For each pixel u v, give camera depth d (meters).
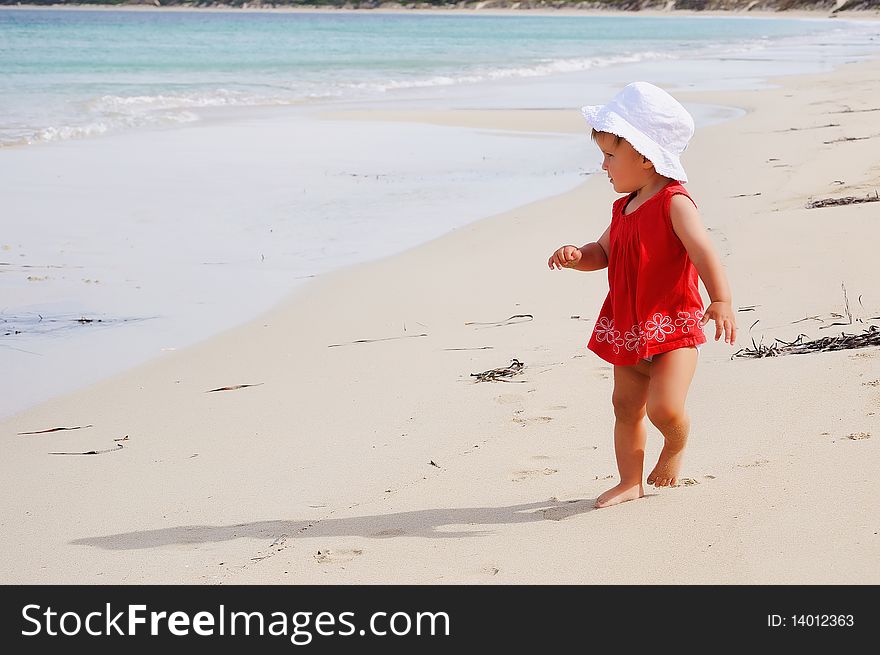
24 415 5.37
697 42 58.59
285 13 144.00
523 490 3.88
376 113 20.81
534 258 8.62
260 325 6.99
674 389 3.35
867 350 4.99
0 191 11.72
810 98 22.61
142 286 8.05
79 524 3.93
